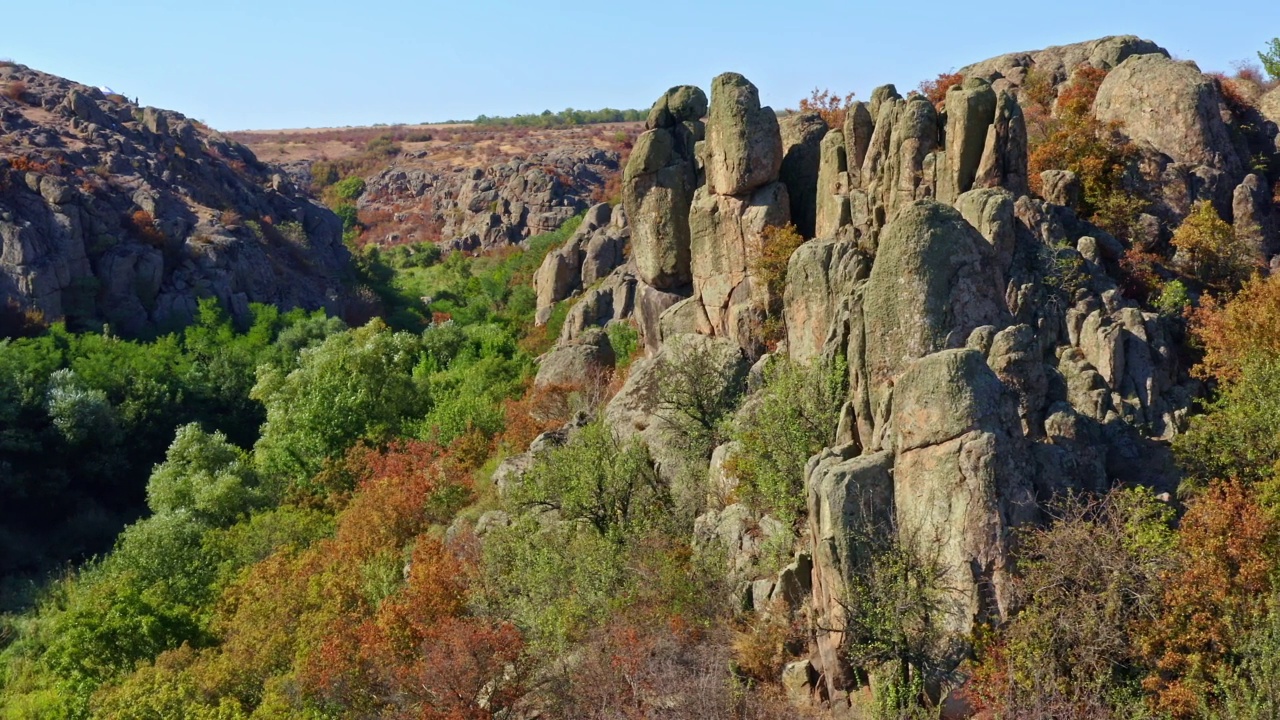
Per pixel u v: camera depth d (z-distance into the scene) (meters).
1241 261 32.00
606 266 84.44
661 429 35.06
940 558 20.19
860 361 24.59
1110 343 25.09
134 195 107.44
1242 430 21.64
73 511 70.31
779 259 36.28
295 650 31.80
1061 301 26.25
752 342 36.72
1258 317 25.19
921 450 20.69
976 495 19.91
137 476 74.56
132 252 98.69
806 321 30.92
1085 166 35.03
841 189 35.59
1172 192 35.72
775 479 26.41
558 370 52.97
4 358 76.06
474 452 47.97
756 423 29.14
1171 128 37.75
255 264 110.62
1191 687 17.72
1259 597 18.11
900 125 31.73
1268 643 17.20
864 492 21.05
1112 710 18.23
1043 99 46.28
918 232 23.78
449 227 177.75
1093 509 20.67
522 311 100.31
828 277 30.06
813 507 22.19
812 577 22.56
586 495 31.88
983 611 19.75
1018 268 26.53
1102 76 44.19
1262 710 16.47
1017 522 19.95
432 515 41.78
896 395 21.38
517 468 40.03
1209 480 21.67
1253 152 40.72
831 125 46.78
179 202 113.62
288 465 58.34
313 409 58.44
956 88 30.86
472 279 130.75
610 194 164.00
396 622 29.28
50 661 37.50
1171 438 24.03
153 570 45.03
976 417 20.27
